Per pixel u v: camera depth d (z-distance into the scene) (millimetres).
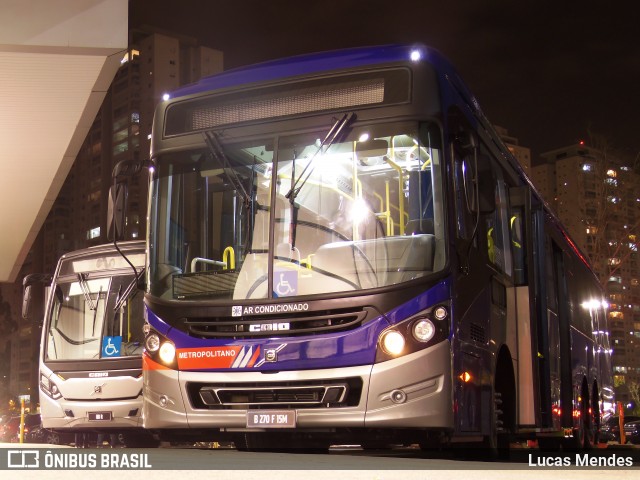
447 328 7312
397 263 7422
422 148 7668
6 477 4770
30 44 14977
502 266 9328
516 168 10945
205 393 7758
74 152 20938
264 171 8055
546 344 10922
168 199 8375
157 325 8062
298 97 8156
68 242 138625
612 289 147750
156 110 8750
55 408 13469
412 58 7902
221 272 7938
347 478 4785
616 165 40312
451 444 8422
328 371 7363
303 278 7621
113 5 15367
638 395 63219
